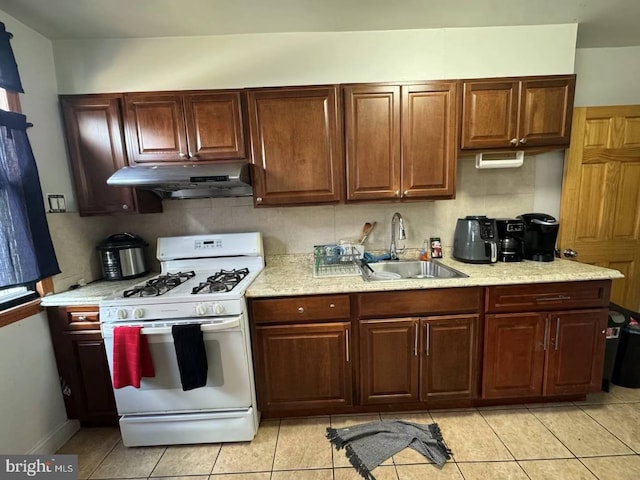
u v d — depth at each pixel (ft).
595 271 5.59
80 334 5.51
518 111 5.99
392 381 5.67
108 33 5.85
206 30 5.90
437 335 5.55
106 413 5.73
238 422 5.28
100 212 6.20
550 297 5.53
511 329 5.57
